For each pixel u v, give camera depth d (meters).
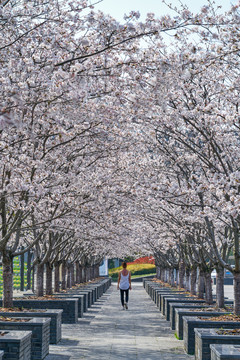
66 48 10.36
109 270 77.31
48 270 22.44
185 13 9.94
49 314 14.34
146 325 19.25
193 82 13.30
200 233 16.50
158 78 10.93
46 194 13.96
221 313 14.58
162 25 9.78
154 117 13.23
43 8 11.52
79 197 15.55
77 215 15.45
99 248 33.94
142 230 24.66
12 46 10.35
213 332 11.40
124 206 19.12
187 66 11.33
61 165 14.74
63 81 9.65
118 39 9.76
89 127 13.05
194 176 13.05
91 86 11.94
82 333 16.69
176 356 12.70
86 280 42.50
